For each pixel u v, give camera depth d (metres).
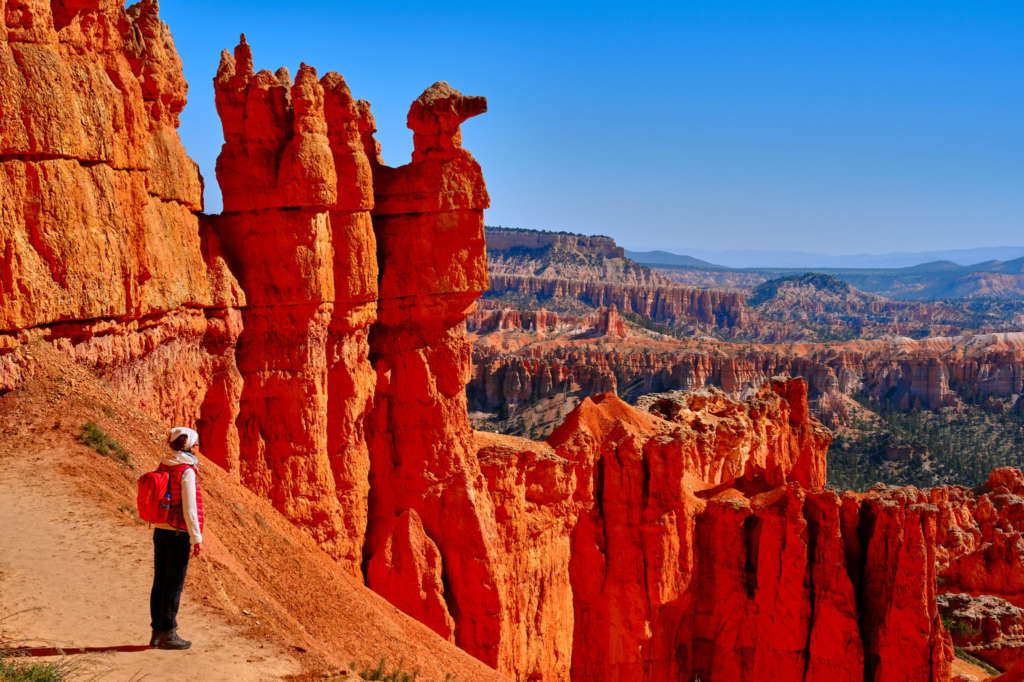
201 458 25.62
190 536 13.05
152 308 24.12
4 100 18.47
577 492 42.78
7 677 10.83
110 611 13.45
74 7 20.98
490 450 40.12
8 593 13.23
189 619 14.14
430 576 34.91
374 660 22.25
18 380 18.83
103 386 21.25
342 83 32.88
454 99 36.78
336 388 33.69
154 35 25.39
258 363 30.45
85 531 15.41
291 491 30.84
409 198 36.78
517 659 38.75
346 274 33.12
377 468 37.06
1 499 15.90
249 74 30.80
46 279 19.44
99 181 21.50
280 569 22.31
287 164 30.02
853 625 41.78
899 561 42.12
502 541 38.81
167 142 26.09
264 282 30.38
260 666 13.29
